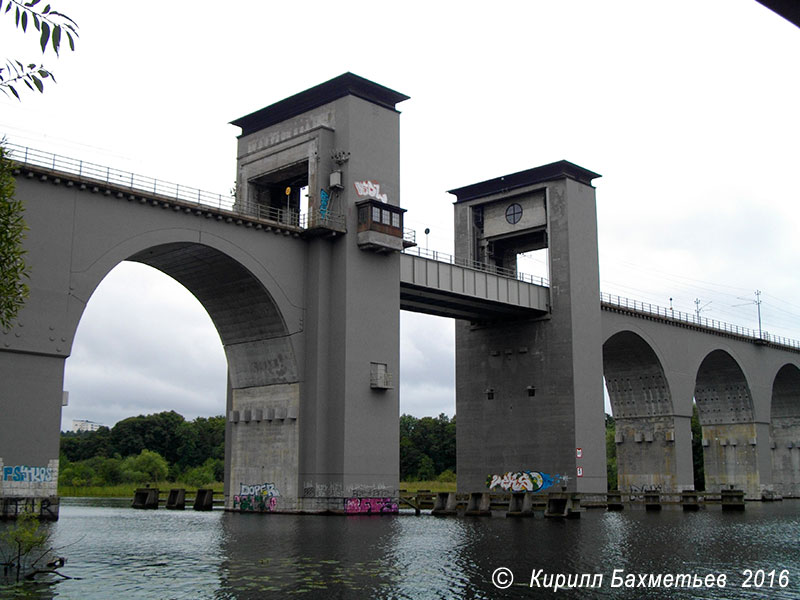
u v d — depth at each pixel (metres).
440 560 25.36
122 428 150.75
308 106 52.06
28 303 37.22
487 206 71.06
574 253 65.19
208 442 153.25
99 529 35.56
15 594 18.48
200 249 44.88
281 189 56.16
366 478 47.78
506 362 67.75
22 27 10.97
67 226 39.06
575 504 55.06
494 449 67.44
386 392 49.75
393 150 52.28
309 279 49.25
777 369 90.75
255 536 32.50
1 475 35.72
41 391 37.38
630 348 74.94
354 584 20.44
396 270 51.59
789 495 97.19
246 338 50.88
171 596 18.44
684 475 74.81
